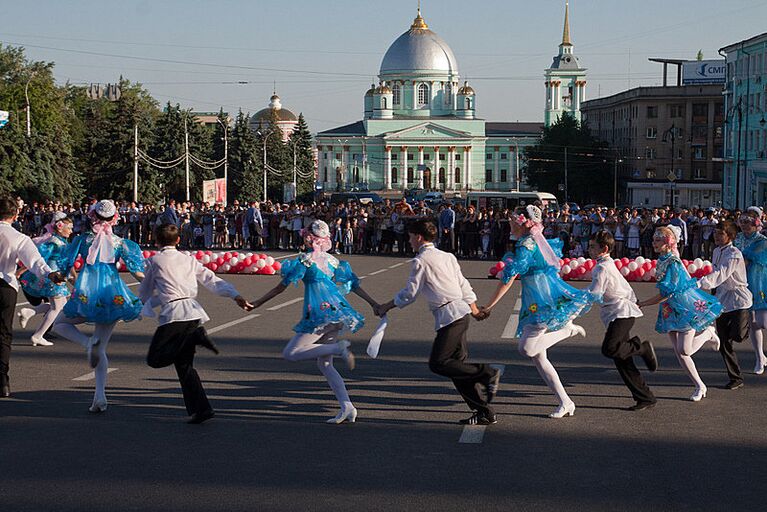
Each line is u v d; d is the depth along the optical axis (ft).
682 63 352.28
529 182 370.73
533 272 29.45
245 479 22.22
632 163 359.46
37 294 43.47
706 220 108.88
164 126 264.93
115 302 30.73
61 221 44.39
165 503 20.36
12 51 297.74
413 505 20.24
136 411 29.84
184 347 27.96
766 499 20.83
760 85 227.61
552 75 494.59
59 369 37.42
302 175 387.34
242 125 312.09
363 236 128.67
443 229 121.49
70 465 23.41
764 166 219.20
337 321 28.53
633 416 29.63
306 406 30.86
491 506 20.17
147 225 138.41
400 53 520.01
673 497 20.92
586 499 20.72
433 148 495.82
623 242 113.29
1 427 27.50
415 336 47.93
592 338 47.55
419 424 28.37
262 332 49.21
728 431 27.50
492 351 42.88
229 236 133.90
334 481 22.06
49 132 213.25
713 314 32.09
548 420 28.99
